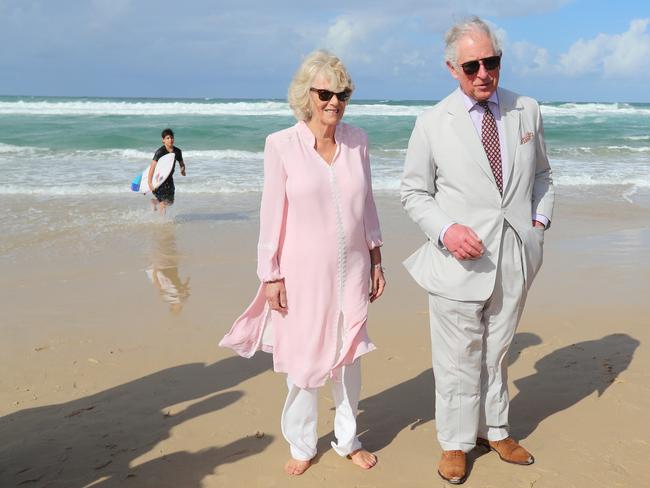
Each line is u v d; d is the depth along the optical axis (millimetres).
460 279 2879
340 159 2945
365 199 3037
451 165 2865
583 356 4391
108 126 26781
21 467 3152
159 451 3287
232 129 26266
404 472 3080
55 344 4723
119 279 6516
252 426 3545
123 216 10023
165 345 4727
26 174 14164
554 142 25188
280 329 3031
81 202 11117
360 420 3623
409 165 2994
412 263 3141
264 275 2955
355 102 86062
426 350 4562
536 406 3711
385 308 5469
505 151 2844
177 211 10562
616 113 45656
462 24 2748
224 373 4246
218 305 5680
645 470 3021
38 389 3998
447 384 3012
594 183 13984
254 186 13148
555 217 10039
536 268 2969
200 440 3396
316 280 2939
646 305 5469
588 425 3463
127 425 3559
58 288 6184
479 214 2863
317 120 2904
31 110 34219
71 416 3662
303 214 2912
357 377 3115
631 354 4398
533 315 5238
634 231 8914
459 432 3037
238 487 2973
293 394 3047
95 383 4086
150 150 19844
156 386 4047
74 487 2980
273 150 2906
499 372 3090
